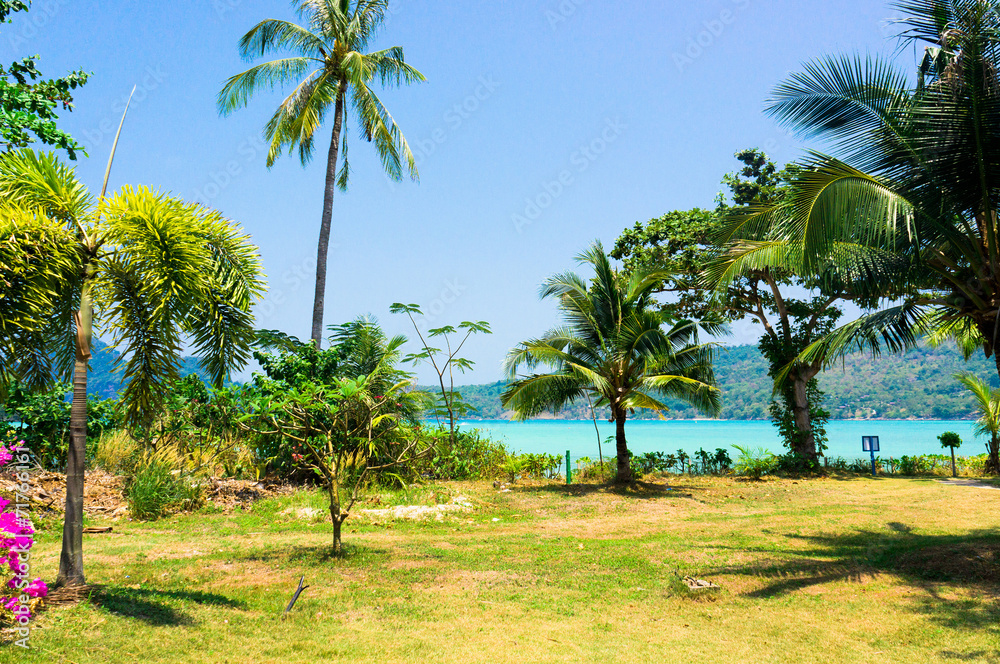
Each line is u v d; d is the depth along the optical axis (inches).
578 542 425.4
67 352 269.0
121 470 570.9
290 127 845.8
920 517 499.5
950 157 323.6
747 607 276.4
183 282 234.1
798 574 326.6
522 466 816.9
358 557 358.6
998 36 305.4
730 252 417.4
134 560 335.6
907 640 227.1
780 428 936.9
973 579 296.7
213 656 199.2
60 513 427.2
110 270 239.9
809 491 701.3
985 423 890.1
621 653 219.6
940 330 555.5
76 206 238.2
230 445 621.6
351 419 455.8
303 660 204.1
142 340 247.1
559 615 265.4
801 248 341.1
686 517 540.7
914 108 327.3
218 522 471.2
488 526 495.5
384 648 219.1
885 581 305.6
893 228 310.7
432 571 333.4
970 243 341.4
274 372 708.0
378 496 595.8
